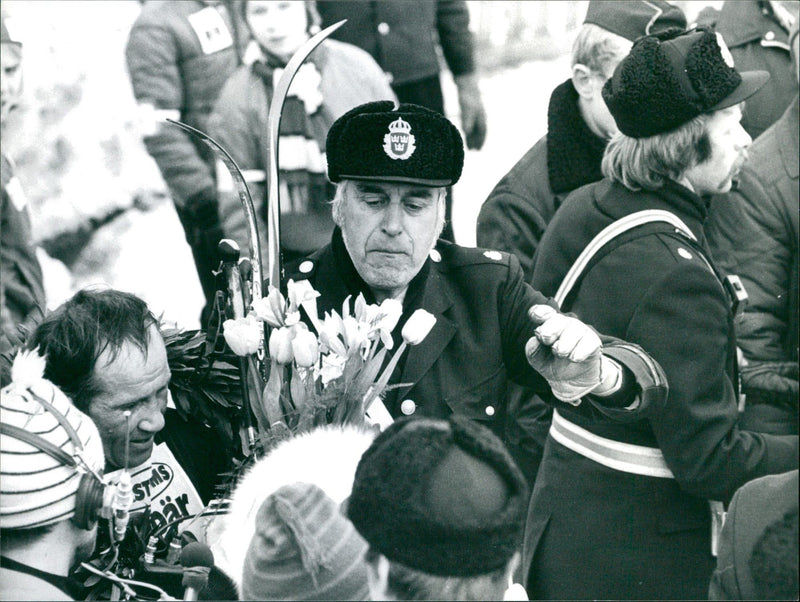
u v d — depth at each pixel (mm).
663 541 3242
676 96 3146
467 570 1768
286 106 4809
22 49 4859
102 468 2346
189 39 4883
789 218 3514
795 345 3502
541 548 3416
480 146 4797
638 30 3787
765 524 2602
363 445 2576
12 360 2900
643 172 3273
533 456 3768
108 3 4945
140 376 2686
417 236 2947
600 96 3885
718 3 4043
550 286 3455
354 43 4867
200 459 3029
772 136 3629
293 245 4797
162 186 5031
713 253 3635
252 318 2688
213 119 4945
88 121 4969
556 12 4820
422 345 3029
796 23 3713
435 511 1760
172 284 5016
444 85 4836
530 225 4062
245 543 2545
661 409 3037
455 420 1849
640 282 3182
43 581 2240
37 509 2199
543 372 2639
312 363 2570
